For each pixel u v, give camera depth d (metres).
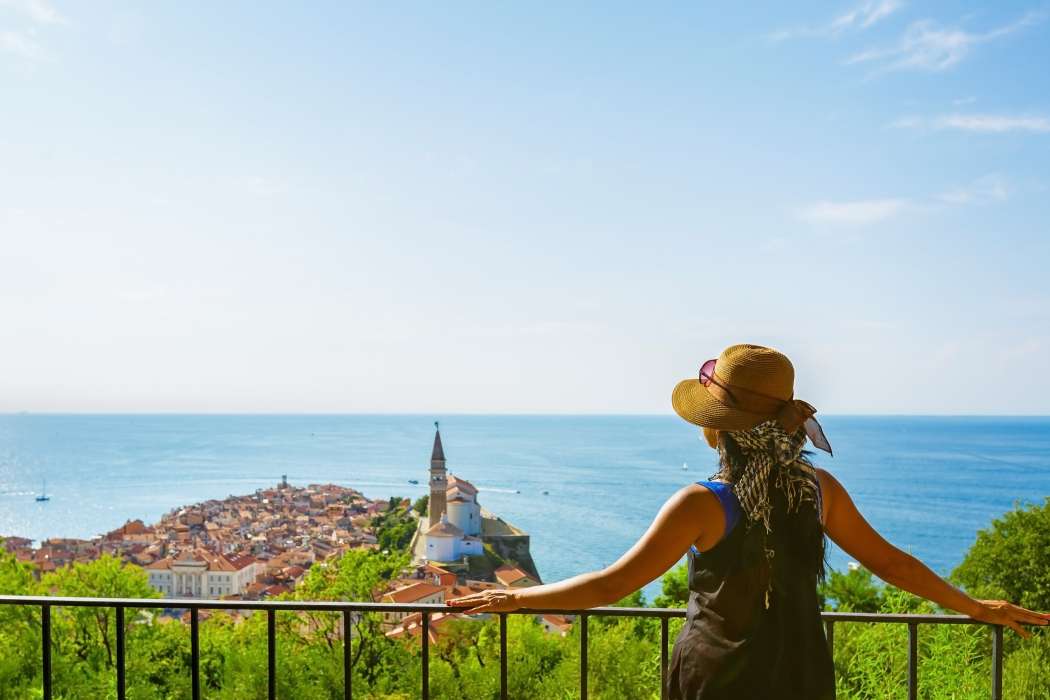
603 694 18.00
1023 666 9.16
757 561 1.71
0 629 23.45
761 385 1.79
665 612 2.37
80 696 21.75
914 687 2.29
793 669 1.72
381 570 30.56
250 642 23.75
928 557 75.31
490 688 22.12
